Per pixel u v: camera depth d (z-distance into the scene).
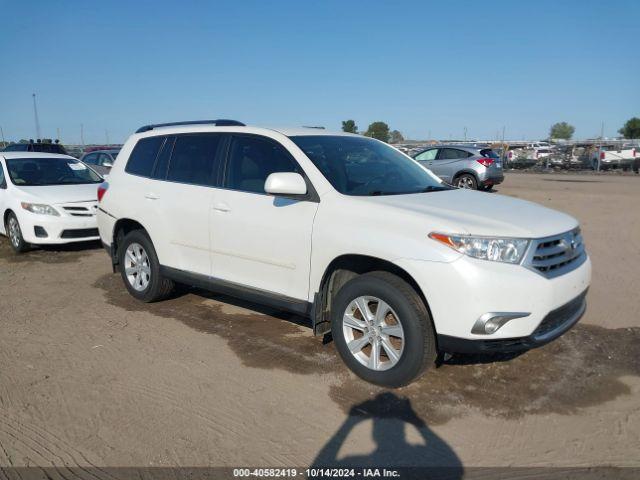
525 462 3.15
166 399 3.83
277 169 4.59
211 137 5.22
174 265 5.42
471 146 18.19
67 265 7.90
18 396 3.87
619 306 5.77
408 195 4.34
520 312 3.50
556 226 3.90
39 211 8.41
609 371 4.26
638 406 3.75
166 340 4.89
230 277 4.89
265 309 5.73
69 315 5.60
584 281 4.02
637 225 10.85
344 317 4.11
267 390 3.96
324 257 4.11
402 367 3.79
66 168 9.85
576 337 4.92
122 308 5.82
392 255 3.73
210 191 5.02
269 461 3.14
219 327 5.21
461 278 3.48
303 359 4.48
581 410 3.70
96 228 8.77
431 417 3.60
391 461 3.15
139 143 6.01
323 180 4.28
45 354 4.59
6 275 7.33
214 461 3.14
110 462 3.13
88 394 3.90
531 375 4.19
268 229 4.47
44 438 3.36
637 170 30.23
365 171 4.66
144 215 5.61
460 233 3.56
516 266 3.54
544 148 35.41
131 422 3.53
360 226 3.94
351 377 4.15
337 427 3.48
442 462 3.14
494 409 3.71
